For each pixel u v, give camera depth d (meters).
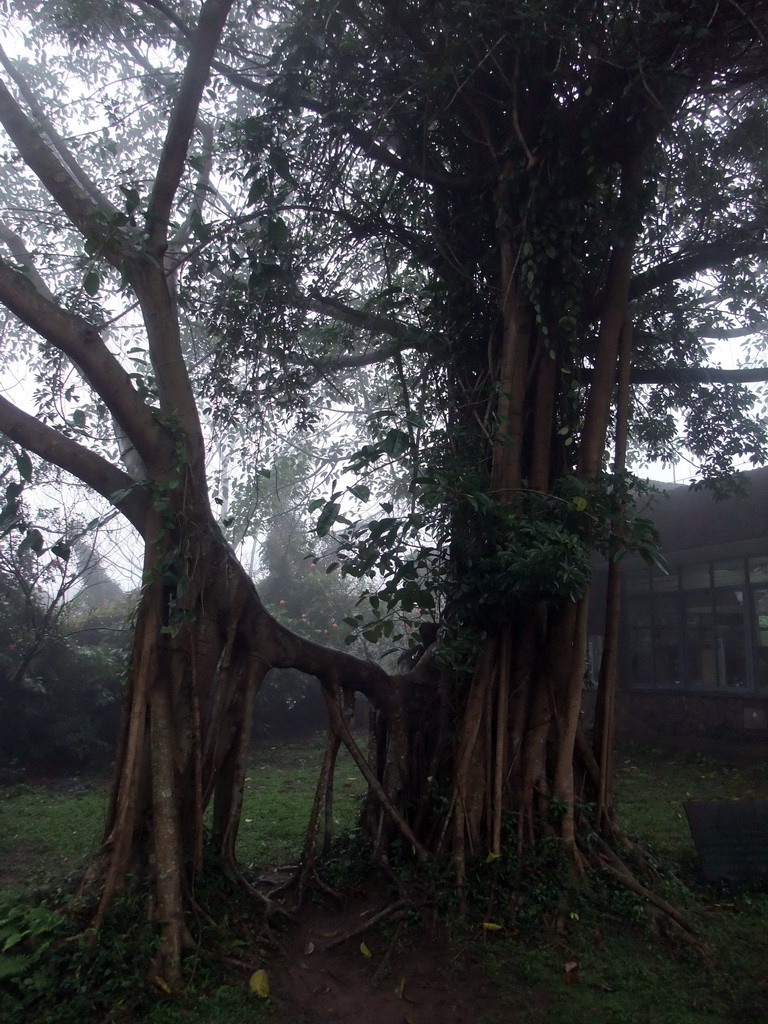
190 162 6.76
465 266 7.60
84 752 12.76
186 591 5.71
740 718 14.51
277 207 7.23
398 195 8.03
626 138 7.36
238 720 6.32
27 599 12.81
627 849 6.73
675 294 9.17
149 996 4.79
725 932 5.86
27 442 5.80
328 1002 5.01
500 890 6.05
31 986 4.75
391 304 7.05
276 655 6.57
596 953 5.55
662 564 6.18
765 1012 4.79
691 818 6.93
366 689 7.19
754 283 9.38
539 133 7.23
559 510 6.22
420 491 7.06
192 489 6.03
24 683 12.70
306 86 7.62
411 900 5.97
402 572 5.98
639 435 9.93
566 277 6.88
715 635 15.34
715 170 8.76
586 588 6.80
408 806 6.86
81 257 7.77
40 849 8.09
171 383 6.26
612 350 7.16
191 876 5.68
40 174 6.36
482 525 6.17
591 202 7.21
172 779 5.60
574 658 6.80
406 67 7.72
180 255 8.04
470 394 7.39
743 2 6.90
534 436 7.12
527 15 6.79
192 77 6.38
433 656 6.78
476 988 5.10
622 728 16.59
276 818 9.37
